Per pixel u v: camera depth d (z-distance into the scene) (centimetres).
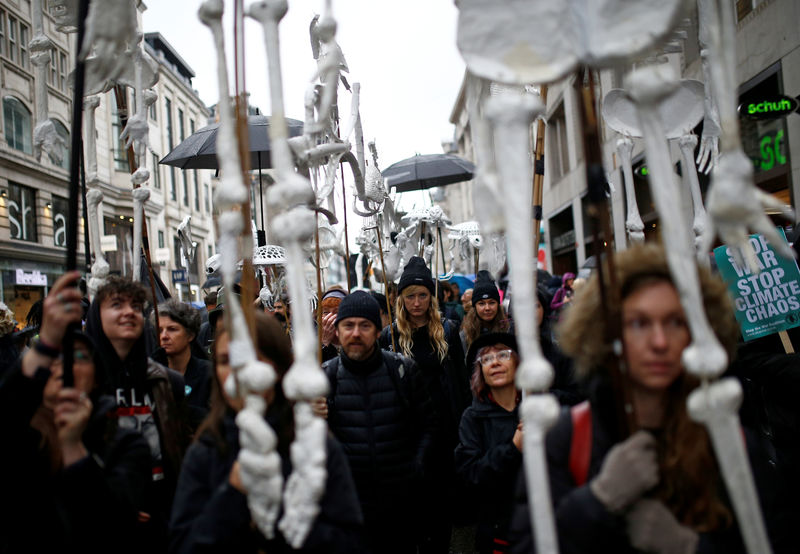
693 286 115
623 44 122
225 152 144
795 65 705
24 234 1798
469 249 836
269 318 180
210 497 167
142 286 232
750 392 281
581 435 141
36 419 175
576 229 1886
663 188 116
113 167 2059
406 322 421
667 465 134
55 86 1449
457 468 311
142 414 226
